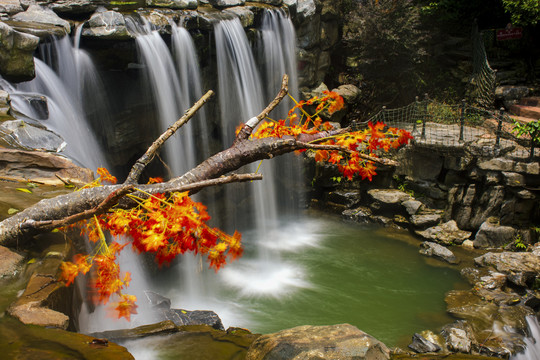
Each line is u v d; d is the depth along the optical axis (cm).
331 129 312
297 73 1302
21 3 799
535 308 881
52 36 754
